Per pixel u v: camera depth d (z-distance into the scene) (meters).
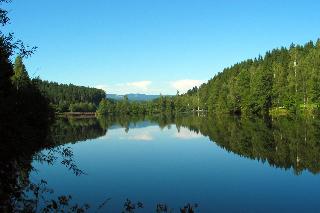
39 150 22.89
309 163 31.94
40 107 39.81
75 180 26.08
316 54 95.31
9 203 13.55
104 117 152.12
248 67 155.62
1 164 13.84
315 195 22.14
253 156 36.44
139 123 98.44
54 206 14.38
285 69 102.50
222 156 37.09
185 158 36.41
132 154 39.69
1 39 14.15
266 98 98.50
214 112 139.25
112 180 26.55
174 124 89.69
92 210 19.08
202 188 24.14
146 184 25.34
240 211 19.28
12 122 14.00
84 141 52.59
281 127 60.62
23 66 52.78
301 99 90.06
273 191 23.19
